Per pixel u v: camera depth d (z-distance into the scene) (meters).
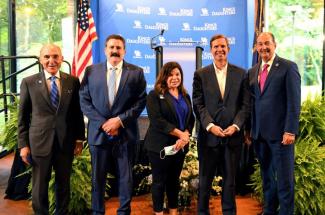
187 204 3.70
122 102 2.98
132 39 6.34
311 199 3.37
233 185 3.03
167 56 5.39
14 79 6.29
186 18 6.38
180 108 3.08
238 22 6.25
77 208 3.56
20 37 6.41
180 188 3.63
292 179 3.06
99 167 3.02
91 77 3.01
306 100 3.89
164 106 3.04
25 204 3.90
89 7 5.61
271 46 3.00
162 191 3.12
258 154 3.19
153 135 3.10
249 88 3.10
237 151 3.02
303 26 6.80
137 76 3.04
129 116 2.94
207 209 3.12
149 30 6.36
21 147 2.95
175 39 6.40
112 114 2.97
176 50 5.40
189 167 3.66
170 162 3.08
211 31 6.35
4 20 6.23
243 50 6.23
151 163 3.11
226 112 2.96
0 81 5.25
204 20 6.36
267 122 3.02
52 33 6.70
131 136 3.02
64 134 2.94
